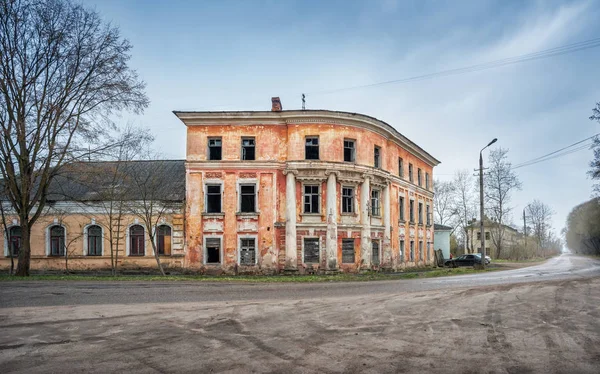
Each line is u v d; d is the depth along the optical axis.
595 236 88.62
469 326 9.63
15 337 8.47
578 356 7.29
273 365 6.77
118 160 27.33
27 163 24.05
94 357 7.16
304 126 30.19
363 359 7.09
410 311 11.51
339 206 30.11
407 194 39.56
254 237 29.70
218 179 30.20
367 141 31.69
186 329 9.20
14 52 23.33
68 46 24.02
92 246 31.38
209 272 29.44
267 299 13.90
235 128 30.58
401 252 37.41
